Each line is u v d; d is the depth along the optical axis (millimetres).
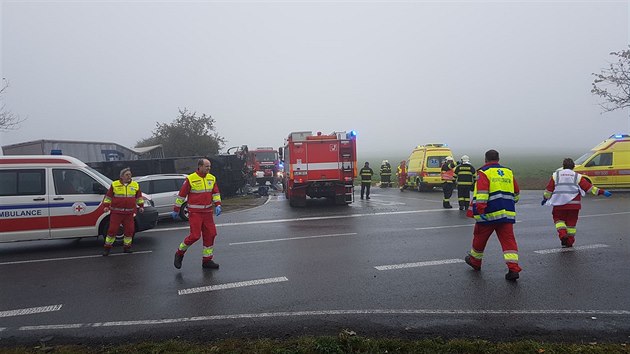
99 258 8438
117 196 8695
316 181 16188
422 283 6156
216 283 6430
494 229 6555
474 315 4879
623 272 6488
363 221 12250
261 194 22828
